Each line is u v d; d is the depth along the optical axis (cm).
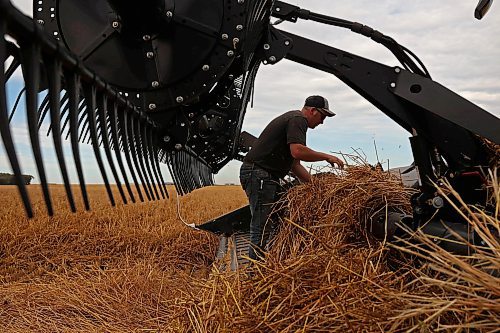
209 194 2375
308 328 238
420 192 317
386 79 358
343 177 412
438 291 236
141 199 279
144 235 859
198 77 335
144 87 336
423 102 345
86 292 512
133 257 777
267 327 255
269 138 471
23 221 971
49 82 187
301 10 403
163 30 335
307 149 447
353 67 368
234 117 536
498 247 188
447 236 272
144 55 337
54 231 884
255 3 343
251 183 475
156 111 337
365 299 239
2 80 151
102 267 739
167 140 340
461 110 335
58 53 187
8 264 744
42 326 432
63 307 475
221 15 336
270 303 271
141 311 456
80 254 795
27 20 163
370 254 286
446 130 343
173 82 335
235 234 622
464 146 341
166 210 1230
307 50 382
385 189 365
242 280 303
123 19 329
